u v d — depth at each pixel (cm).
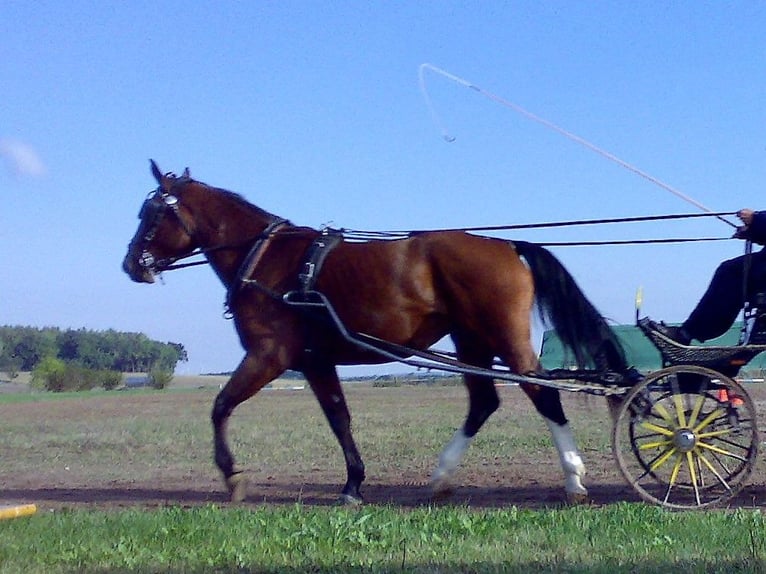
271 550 639
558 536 652
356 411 2208
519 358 831
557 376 830
